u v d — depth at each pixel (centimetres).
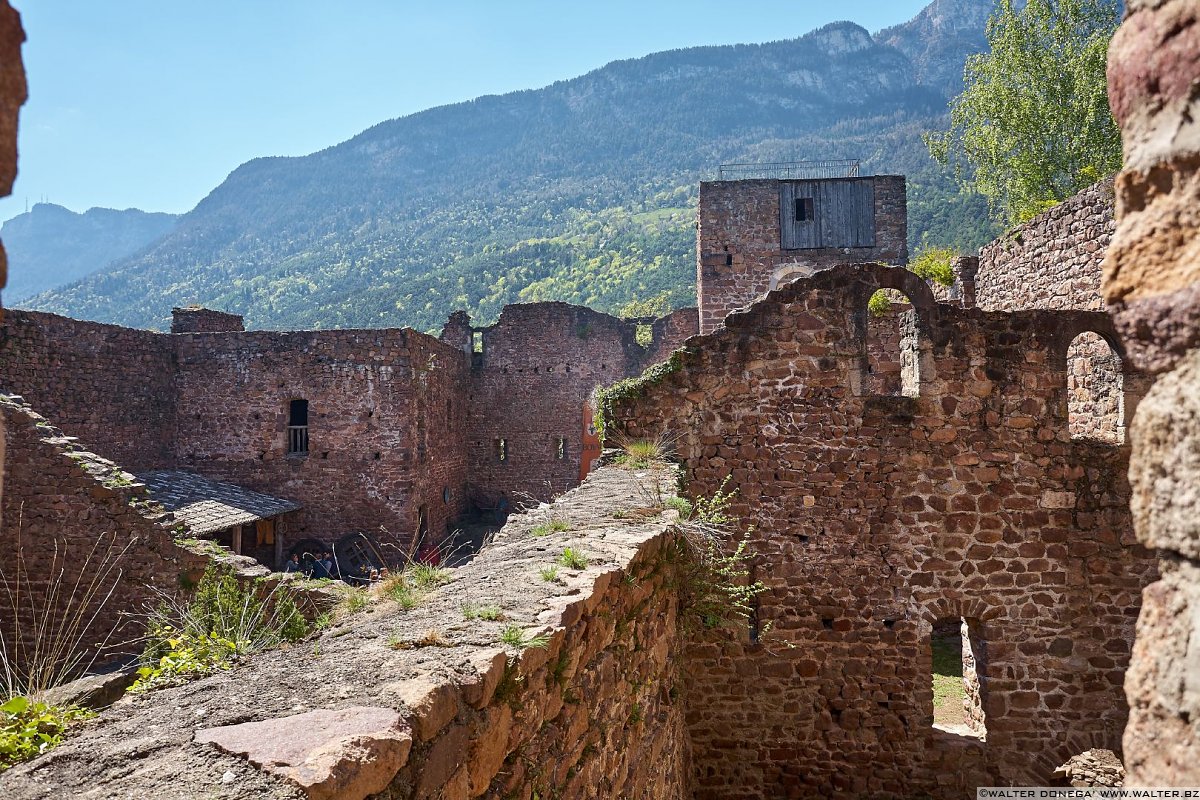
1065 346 874
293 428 2169
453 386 2689
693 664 886
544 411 2916
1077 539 862
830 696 878
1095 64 2108
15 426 1032
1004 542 869
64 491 1023
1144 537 183
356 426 2134
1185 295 170
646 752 539
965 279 1616
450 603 381
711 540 735
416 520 2189
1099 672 854
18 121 159
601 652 430
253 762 199
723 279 2355
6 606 1009
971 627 914
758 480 902
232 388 2167
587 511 661
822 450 895
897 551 880
